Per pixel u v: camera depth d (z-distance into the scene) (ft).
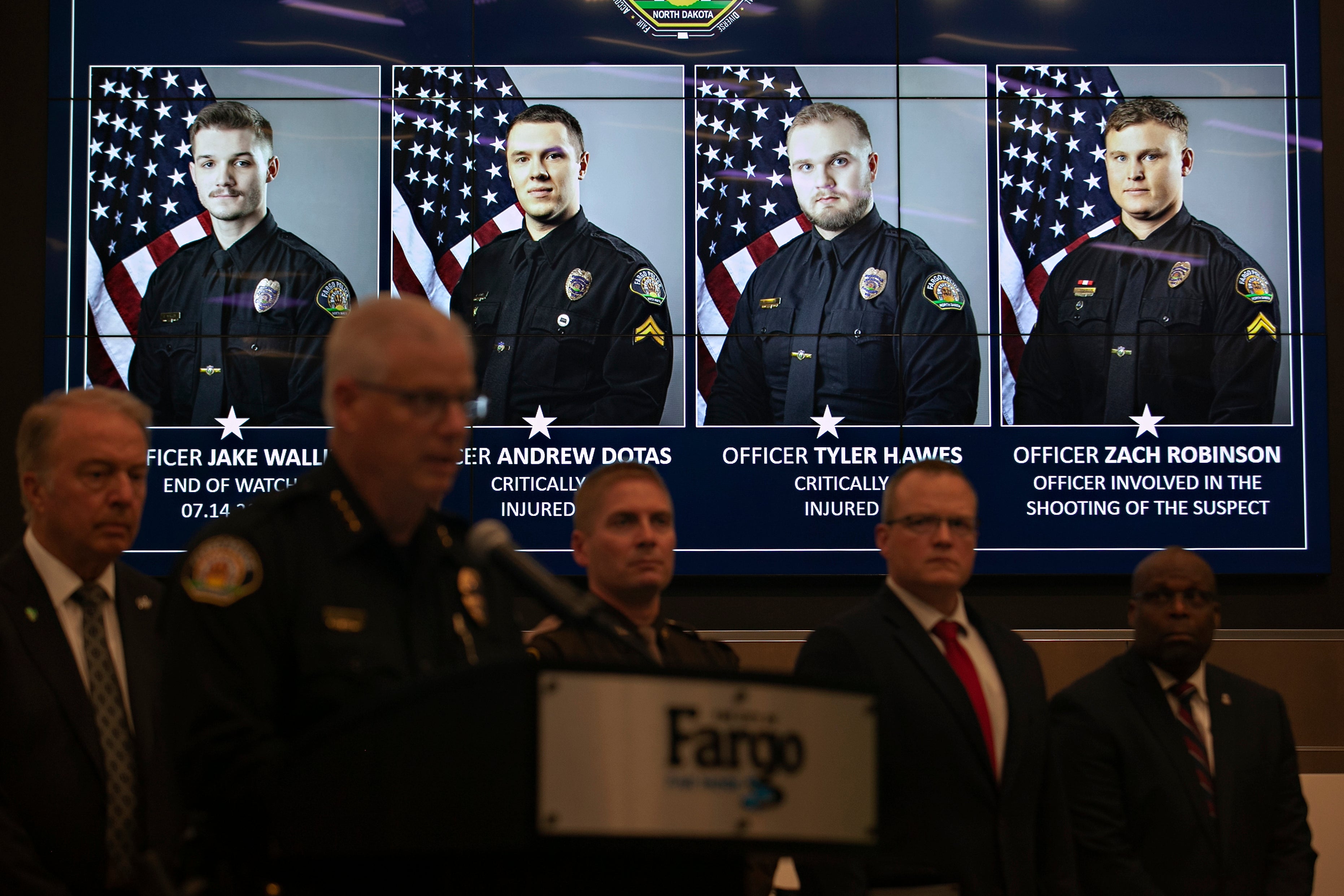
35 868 12.49
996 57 36.58
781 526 35.12
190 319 35.68
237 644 8.34
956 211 36.09
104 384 35.37
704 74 36.60
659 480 15.88
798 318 35.73
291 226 36.14
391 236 36.14
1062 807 15.71
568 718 6.10
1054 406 35.35
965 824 14.62
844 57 36.60
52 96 36.27
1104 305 35.65
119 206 36.01
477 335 35.76
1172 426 35.24
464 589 9.62
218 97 36.45
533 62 36.65
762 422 35.42
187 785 8.11
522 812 5.93
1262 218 35.91
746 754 6.60
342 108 36.50
